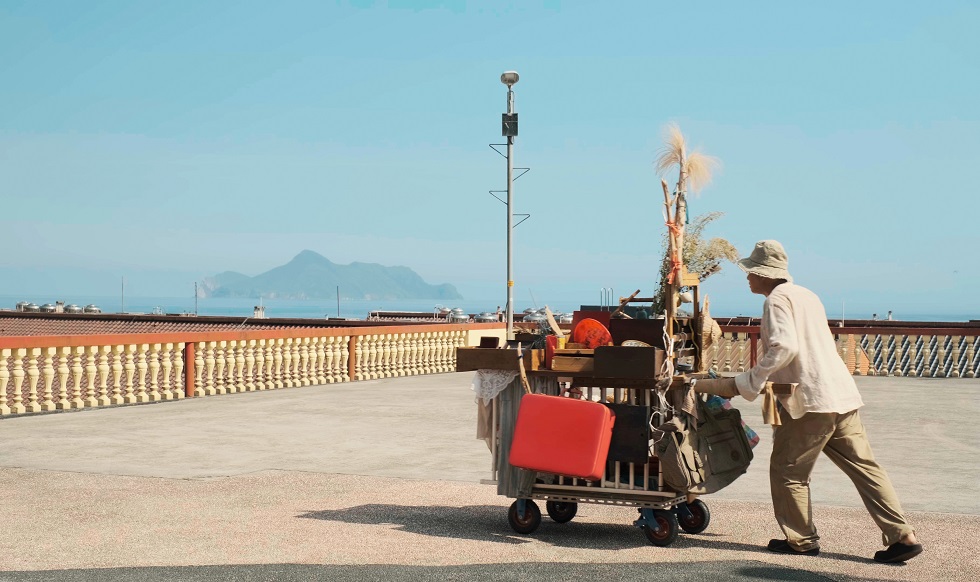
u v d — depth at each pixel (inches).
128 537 230.1
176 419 470.9
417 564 205.6
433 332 823.7
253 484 301.9
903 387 674.2
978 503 279.7
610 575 196.5
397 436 413.7
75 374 514.0
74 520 249.1
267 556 212.1
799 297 216.8
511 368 234.5
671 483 220.1
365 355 734.5
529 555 215.5
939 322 932.6
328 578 192.5
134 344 545.3
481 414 245.4
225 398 578.6
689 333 243.6
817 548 218.4
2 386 479.5
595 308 258.5
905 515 260.8
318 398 577.0
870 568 205.9
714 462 226.5
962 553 219.0
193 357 585.6
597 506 276.2
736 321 891.4
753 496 293.1
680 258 232.8
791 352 209.8
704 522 239.6
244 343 624.4
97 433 418.0
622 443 225.6
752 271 224.8
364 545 223.8
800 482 218.7
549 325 246.4
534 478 235.0
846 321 976.3
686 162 237.6
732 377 218.5
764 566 205.3
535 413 227.8
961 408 537.6
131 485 298.4
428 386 666.2
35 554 212.8
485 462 347.6
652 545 226.5
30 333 1134.4
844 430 216.2
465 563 206.8
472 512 264.4
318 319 1004.6
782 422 217.9
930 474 329.7
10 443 386.9
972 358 772.0
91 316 1168.8
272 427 442.0
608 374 225.0
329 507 268.7
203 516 255.3
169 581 189.6
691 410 220.5
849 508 271.6
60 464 336.2
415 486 301.0
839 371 215.6
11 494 283.3
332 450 374.0
